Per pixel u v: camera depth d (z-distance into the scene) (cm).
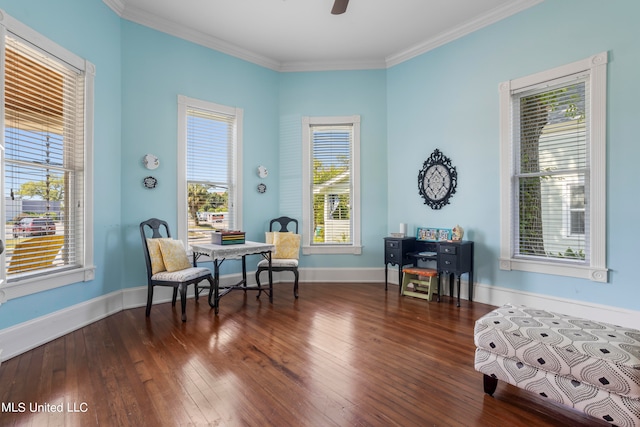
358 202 471
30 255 256
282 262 391
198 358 231
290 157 476
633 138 268
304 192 472
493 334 180
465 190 383
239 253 344
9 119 240
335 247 471
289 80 477
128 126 347
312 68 473
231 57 429
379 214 472
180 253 344
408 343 258
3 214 227
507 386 197
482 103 366
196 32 390
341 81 473
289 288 438
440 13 356
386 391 190
